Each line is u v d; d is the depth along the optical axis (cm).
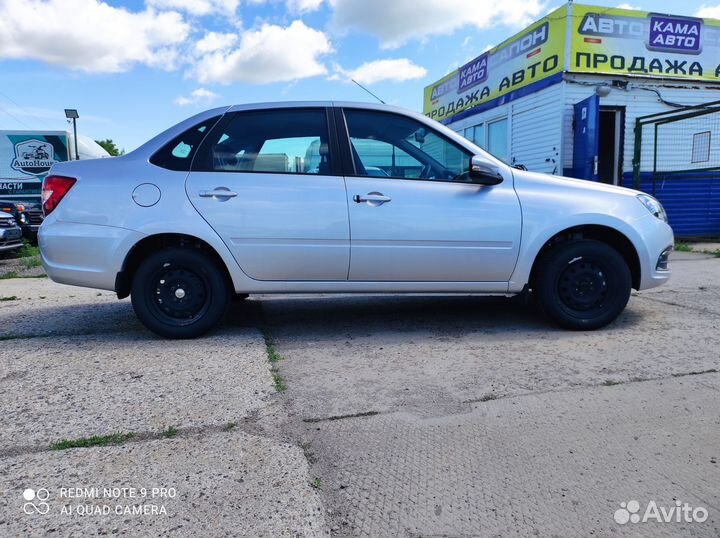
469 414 279
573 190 428
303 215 400
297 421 273
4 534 186
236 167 407
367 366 355
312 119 417
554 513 199
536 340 409
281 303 561
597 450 242
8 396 300
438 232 407
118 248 394
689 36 1070
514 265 419
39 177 1638
